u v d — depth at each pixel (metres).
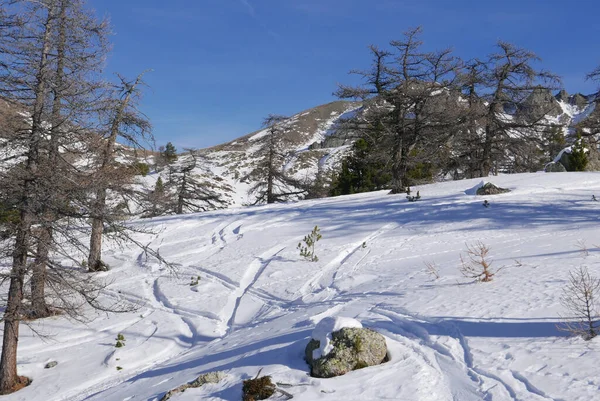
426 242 19.05
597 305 8.53
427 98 36.88
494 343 7.63
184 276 19.97
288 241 22.42
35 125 11.34
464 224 21.00
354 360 7.39
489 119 40.22
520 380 6.32
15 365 12.10
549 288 10.14
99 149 13.52
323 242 21.23
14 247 11.72
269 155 43.31
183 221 29.20
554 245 15.27
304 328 10.45
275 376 7.50
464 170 46.09
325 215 26.41
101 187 12.83
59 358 13.69
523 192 26.25
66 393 11.37
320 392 6.67
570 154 39.19
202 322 15.10
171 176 45.53
